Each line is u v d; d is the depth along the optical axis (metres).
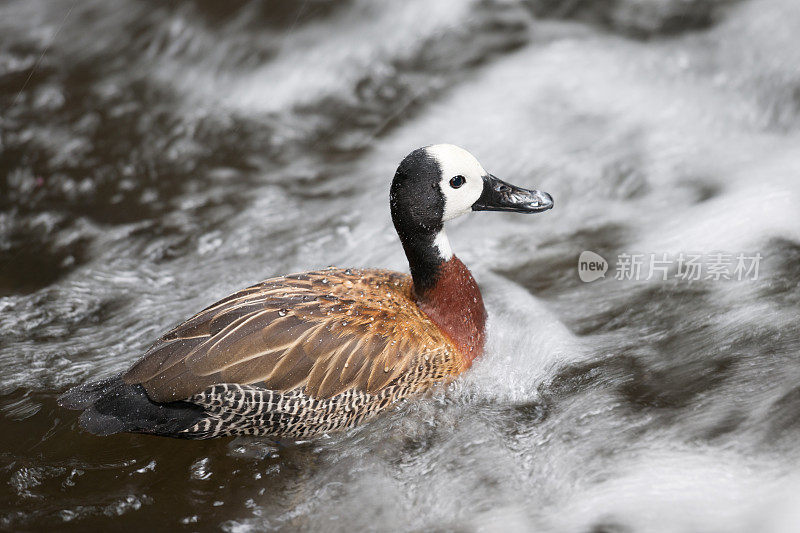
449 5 17.73
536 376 9.74
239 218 13.14
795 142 14.10
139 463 8.88
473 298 9.62
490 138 14.75
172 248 12.53
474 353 9.61
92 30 17.58
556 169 13.89
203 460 8.87
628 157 13.99
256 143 14.96
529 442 8.80
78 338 10.76
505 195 9.61
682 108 15.02
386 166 14.30
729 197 12.78
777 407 8.68
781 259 11.28
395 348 8.82
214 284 11.75
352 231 12.80
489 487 8.31
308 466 8.77
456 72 16.42
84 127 15.24
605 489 8.08
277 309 8.61
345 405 8.73
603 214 12.91
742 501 7.75
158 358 8.33
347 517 8.15
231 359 8.29
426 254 9.37
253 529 8.08
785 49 15.55
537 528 7.76
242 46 17.05
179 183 14.01
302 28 17.44
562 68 16.20
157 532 8.10
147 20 17.64
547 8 17.70
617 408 9.05
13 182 13.93
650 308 10.73
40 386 9.95
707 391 9.11
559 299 11.12
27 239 12.74
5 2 18.30
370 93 16.09
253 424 8.62
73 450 9.09
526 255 12.12
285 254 12.35
